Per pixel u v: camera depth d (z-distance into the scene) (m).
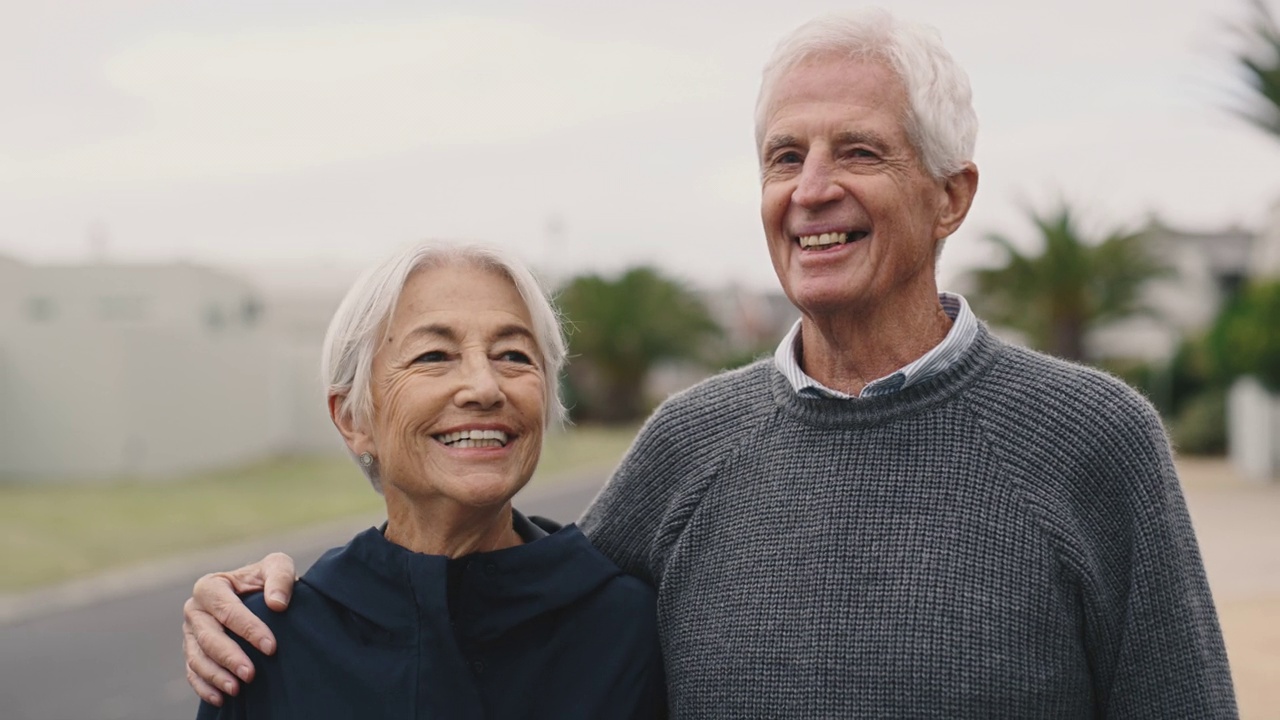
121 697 7.96
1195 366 30.80
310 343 40.12
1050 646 2.21
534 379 2.45
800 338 2.64
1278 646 8.07
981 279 29.81
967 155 2.42
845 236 2.39
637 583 2.61
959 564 2.25
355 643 2.38
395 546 2.40
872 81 2.35
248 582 2.49
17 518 17.11
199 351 26.64
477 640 2.41
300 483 23.61
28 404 23.50
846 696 2.26
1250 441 25.08
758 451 2.53
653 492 2.70
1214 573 11.55
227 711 2.38
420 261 2.45
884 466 2.36
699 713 2.43
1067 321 29.61
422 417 2.37
